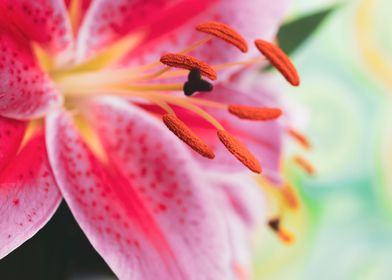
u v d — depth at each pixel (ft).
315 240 3.25
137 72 1.26
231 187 1.40
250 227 1.43
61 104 1.23
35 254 1.33
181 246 1.21
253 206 1.42
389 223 3.32
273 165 1.33
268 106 1.33
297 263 3.21
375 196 3.32
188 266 1.20
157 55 1.28
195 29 1.27
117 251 1.15
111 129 1.27
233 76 1.36
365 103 3.33
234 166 1.30
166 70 1.23
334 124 3.32
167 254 1.20
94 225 1.16
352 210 3.30
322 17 1.51
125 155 1.26
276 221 1.46
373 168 3.31
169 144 1.26
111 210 1.19
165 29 1.28
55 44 1.22
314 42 3.29
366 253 3.30
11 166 1.13
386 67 3.31
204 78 1.27
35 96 1.18
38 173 1.16
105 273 1.38
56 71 1.26
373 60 3.32
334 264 3.27
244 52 1.22
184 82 1.27
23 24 1.17
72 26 1.26
